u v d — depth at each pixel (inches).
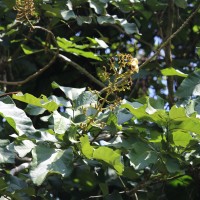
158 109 190.2
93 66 239.5
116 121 191.2
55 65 240.4
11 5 215.9
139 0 225.3
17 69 239.8
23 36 229.1
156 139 189.8
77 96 194.1
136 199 201.0
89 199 212.8
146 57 246.7
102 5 217.9
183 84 199.9
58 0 223.1
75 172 208.4
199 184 208.1
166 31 231.0
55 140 187.3
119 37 245.1
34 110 193.0
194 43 244.8
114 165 183.0
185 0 222.7
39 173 181.2
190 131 188.2
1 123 205.0
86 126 189.5
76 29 239.6
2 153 182.7
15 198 188.9
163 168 192.5
